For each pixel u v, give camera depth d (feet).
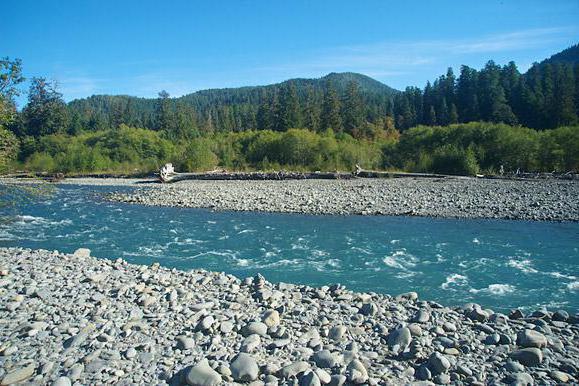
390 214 77.61
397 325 25.14
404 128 274.98
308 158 179.93
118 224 73.36
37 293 30.58
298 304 29.55
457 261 46.42
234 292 32.40
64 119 268.82
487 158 151.94
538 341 22.30
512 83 259.80
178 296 30.86
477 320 26.61
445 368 19.79
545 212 73.51
